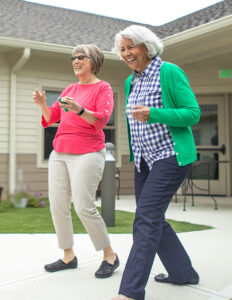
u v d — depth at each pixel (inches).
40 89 268.8
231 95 287.3
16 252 110.0
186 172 72.9
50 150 273.1
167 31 295.0
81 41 277.3
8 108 257.1
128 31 72.7
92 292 76.4
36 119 266.4
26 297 73.7
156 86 73.0
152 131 73.4
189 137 73.3
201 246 116.8
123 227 152.9
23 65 262.2
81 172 84.4
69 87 94.0
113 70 296.8
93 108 86.0
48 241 125.0
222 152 284.2
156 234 67.7
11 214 192.2
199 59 253.8
